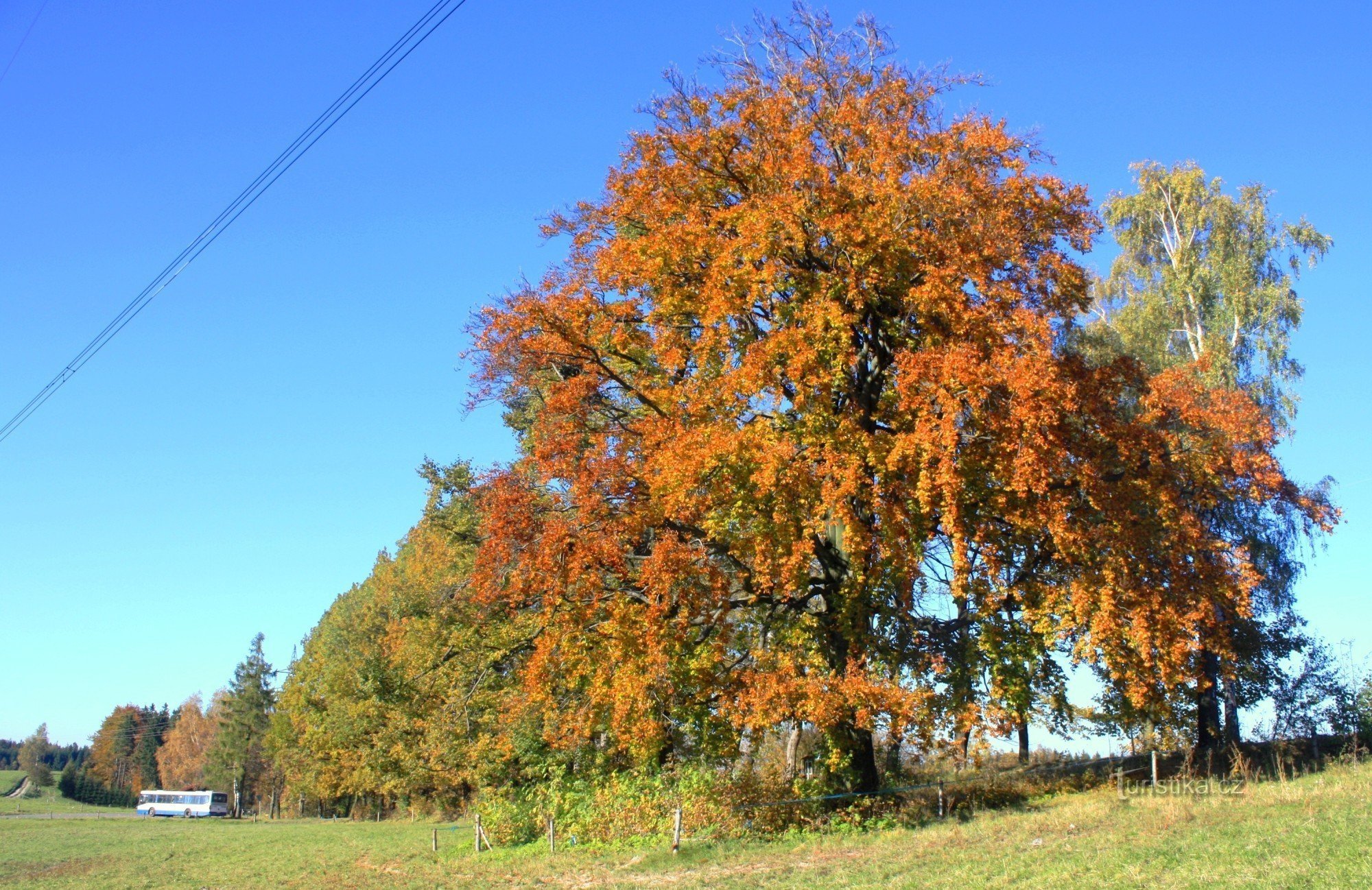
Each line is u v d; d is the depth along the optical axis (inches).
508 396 1050.7
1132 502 868.6
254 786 4441.4
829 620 945.5
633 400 1063.0
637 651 849.5
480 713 1598.2
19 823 2938.0
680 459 829.2
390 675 1871.3
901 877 612.4
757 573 879.1
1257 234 1362.0
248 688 4330.7
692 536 933.2
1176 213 1417.3
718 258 880.3
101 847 1907.0
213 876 1210.0
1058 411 800.9
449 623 1411.2
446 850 1186.0
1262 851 523.8
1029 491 823.1
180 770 5044.3
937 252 839.1
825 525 868.0
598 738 1182.9
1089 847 609.0
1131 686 837.8
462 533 1336.1
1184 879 494.9
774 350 829.8
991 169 892.0
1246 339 1336.1
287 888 987.3
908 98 930.7
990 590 855.1
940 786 879.1
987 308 824.3
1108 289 1459.2
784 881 655.1
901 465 819.4
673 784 966.4
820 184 871.1
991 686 847.7
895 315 905.5
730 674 897.5
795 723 947.3
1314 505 922.1
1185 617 833.5
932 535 886.4
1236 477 916.6
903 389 801.6
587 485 875.4
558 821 1048.8
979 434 813.2
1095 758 1237.1
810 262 903.1
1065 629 827.4
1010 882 554.6
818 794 910.4
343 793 2935.5
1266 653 1181.1
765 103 943.7
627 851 874.8
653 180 980.6
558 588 862.5
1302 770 922.7
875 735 1044.5
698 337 967.6
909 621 902.4
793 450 826.8
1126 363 940.0
